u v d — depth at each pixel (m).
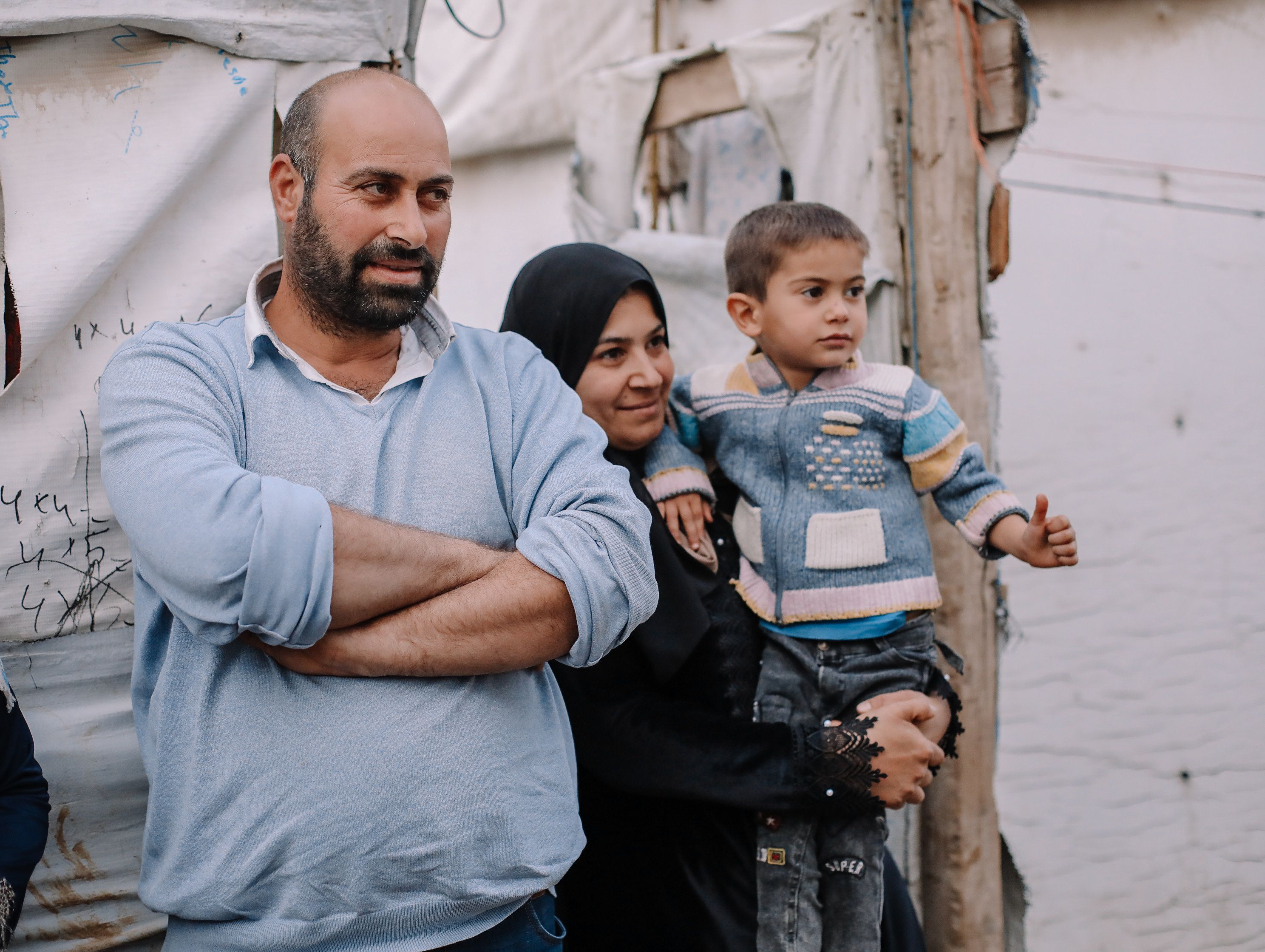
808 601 1.78
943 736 1.82
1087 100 3.68
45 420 1.57
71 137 1.58
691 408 2.01
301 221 1.27
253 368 1.28
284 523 1.10
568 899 1.82
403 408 1.33
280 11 1.67
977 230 2.75
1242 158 3.71
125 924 1.63
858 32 2.89
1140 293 3.72
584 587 1.24
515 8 3.75
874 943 1.70
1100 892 3.41
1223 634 3.64
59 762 1.59
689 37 3.78
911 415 1.82
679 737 1.65
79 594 1.59
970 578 2.64
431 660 1.19
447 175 1.31
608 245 3.54
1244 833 3.55
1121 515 3.64
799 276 1.82
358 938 1.19
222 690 1.19
